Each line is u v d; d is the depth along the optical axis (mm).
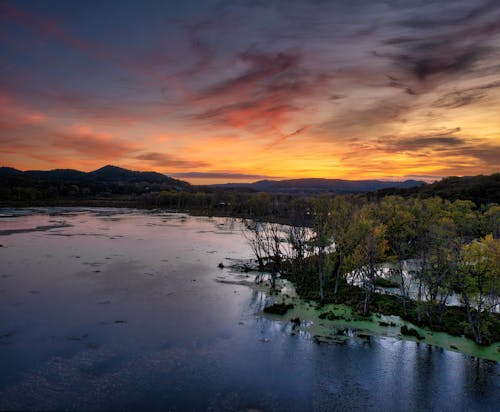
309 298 59906
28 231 122688
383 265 83812
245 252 99875
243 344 42344
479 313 45844
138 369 35688
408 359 39938
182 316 50156
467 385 35219
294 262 79062
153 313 50844
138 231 134750
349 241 65250
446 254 51094
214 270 77625
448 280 50562
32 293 57219
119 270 74062
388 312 53938
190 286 64750
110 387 32406
